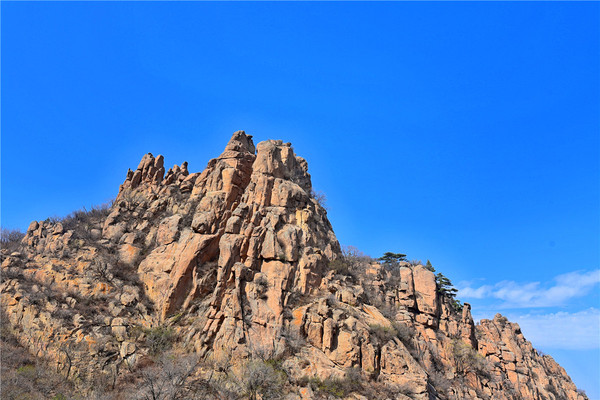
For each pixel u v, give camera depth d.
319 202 82.38
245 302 56.25
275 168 72.62
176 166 88.69
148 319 59.28
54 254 70.69
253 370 48.56
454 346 68.69
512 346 76.12
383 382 51.94
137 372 52.66
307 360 51.53
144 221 75.19
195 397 47.41
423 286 72.88
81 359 53.97
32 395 49.06
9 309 61.91
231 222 63.62
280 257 60.84
